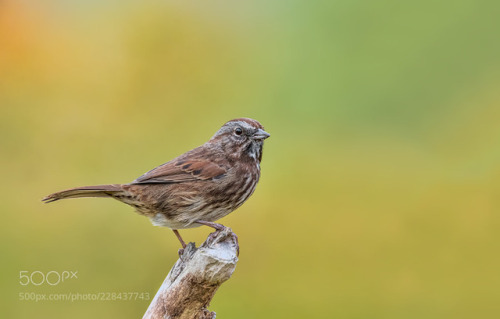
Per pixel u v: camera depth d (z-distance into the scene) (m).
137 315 12.30
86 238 12.74
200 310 8.04
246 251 13.40
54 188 13.33
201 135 14.34
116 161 13.91
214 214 9.98
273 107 14.39
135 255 12.73
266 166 14.08
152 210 9.72
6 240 12.48
